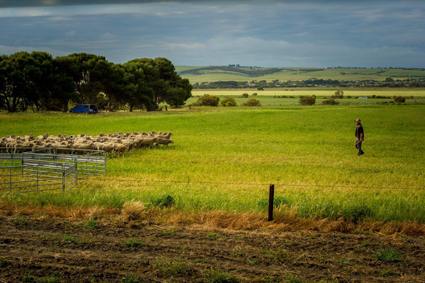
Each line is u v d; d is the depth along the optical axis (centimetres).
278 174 2033
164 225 1109
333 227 1105
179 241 988
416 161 2542
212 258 887
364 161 2520
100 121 5522
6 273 783
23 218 1138
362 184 1788
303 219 1147
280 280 787
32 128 4703
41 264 828
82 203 1244
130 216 1156
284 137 3931
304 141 3625
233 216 1163
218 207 1238
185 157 2594
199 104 11325
